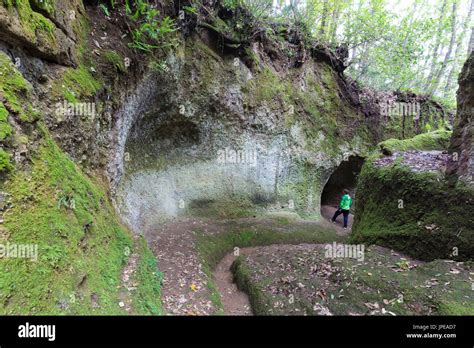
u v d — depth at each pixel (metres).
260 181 9.75
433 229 4.93
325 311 3.94
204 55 7.77
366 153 12.74
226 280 6.03
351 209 13.55
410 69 14.64
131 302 2.85
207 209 8.49
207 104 7.98
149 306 3.08
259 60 9.78
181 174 8.14
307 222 10.30
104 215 3.63
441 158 6.34
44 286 1.97
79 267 2.44
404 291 3.90
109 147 4.61
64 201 2.61
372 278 4.39
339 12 12.43
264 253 6.80
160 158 7.66
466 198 4.58
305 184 11.06
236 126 8.96
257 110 9.35
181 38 6.79
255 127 9.45
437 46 14.54
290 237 8.84
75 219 2.71
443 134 8.96
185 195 8.10
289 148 10.53
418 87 16.45
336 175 13.43
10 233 1.90
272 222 9.34
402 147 8.03
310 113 11.36
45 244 2.15
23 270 1.88
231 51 8.47
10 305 1.71
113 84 4.44
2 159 2.01
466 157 4.76
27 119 2.42
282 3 11.20
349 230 10.84
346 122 12.53
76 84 3.51
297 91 11.09
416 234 5.19
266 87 9.73
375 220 6.50
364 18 11.85
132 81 5.09
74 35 3.83
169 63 6.26
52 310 1.94
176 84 6.90
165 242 6.12
